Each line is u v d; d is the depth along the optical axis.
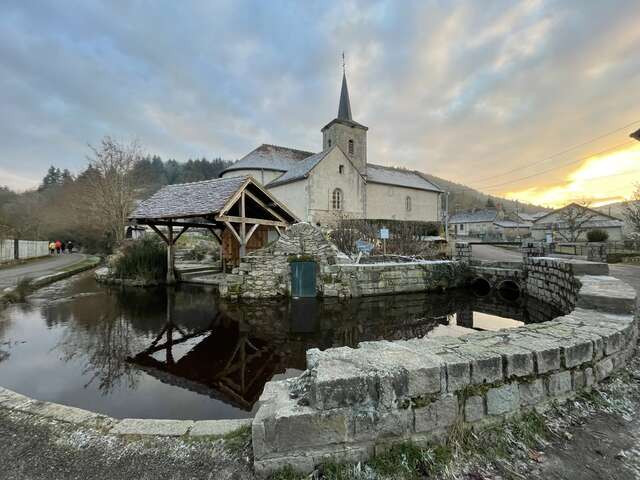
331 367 2.17
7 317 7.68
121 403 3.80
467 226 56.00
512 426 2.32
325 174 23.47
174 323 7.28
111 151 25.30
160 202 12.09
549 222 40.41
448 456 2.07
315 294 9.81
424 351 2.46
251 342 6.09
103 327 6.92
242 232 10.84
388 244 16.19
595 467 2.01
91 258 23.48
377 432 2.05
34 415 2.71
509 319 7.81
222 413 3.58
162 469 2.06
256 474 1.98
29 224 27.08
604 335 2.94
